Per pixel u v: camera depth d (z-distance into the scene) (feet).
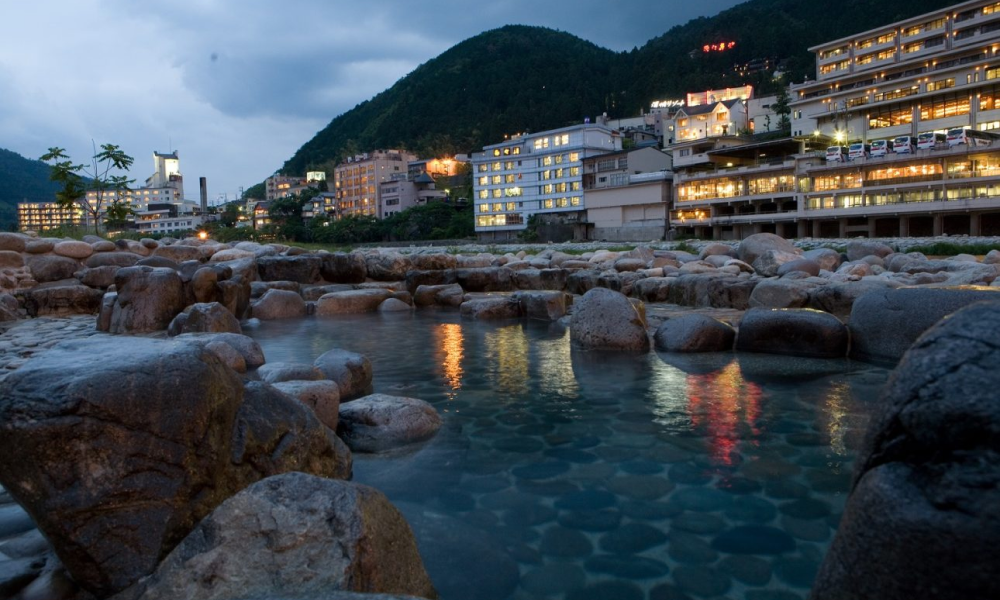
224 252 62.28
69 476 9.27
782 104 279.28
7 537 11.57
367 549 8.87
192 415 10.37
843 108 211.41
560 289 61.16
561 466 16.31
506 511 13.74
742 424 19.38
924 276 44.04
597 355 30.76
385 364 29.84
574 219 245.86
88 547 9.25
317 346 35.22
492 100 575.79
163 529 9.71
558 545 12.26
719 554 11.85
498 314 46.93
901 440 6.65
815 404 21.26
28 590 9.47
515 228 262.47
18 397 9.36
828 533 12.57
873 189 168.45
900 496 6.23
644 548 12.12
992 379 6.14
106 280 51.01
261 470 11.95
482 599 10.47
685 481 15.21
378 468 16.21
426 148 516.73
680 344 30.63
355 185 371.56
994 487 5.66
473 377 26.71
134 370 10.04
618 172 235.61
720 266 61.87
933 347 6.88
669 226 217.15
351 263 64.75
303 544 8.79
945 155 155.33
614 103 499.10
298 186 463.01
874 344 27.17
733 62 489.26
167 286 40.06
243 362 24.25
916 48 202.39
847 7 497.87
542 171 257.34
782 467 15.93
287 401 13.75
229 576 8.56
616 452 17.26
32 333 37.99
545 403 22.31
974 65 177.78
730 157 212.23
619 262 64.28
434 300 56.29
